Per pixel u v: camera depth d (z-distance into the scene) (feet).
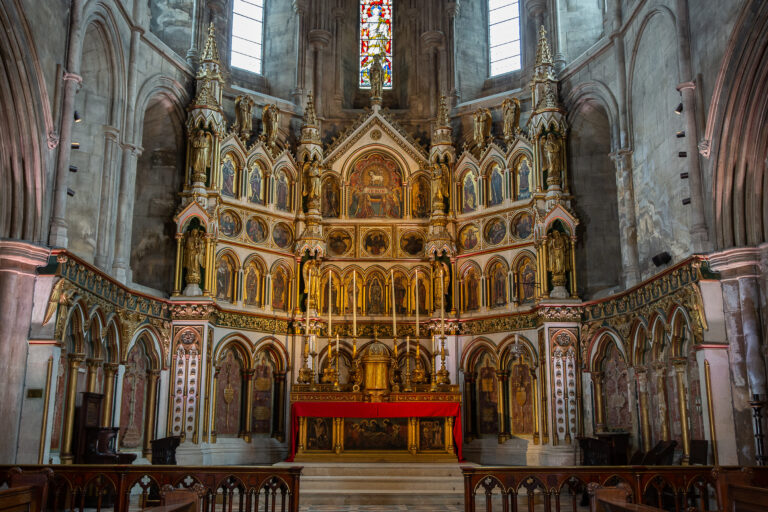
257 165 96.02
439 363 94.07
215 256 87.61
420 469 74.28
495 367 91.20
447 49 107.14
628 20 79.51
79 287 64.85
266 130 97.96
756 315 58.23
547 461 81.30
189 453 80.33
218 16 101.55
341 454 78.84
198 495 35.09
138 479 44.45
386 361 84.33
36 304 60.03
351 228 99.76
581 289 88.63
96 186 75.56
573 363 83.56
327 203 100.53
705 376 58.70
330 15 109.81
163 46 87.30
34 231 61.05
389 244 99.60
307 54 106.63
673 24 69.05
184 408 82.33
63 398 65.21
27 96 59.41
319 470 74.38
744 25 57.21
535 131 90.43
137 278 87.51
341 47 109.91
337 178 100.99
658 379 70.38
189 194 87.56
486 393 92.27
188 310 84.23
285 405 92.73
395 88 112.47
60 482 43.88
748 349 58.08
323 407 79.71
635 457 67.46
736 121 59.72
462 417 92.63
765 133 59.47
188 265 86.12
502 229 94.17
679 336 65.87
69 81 65.16
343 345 95.66
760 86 58.23
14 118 59.41
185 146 91.91
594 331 83.05
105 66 77.30
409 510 60.44
